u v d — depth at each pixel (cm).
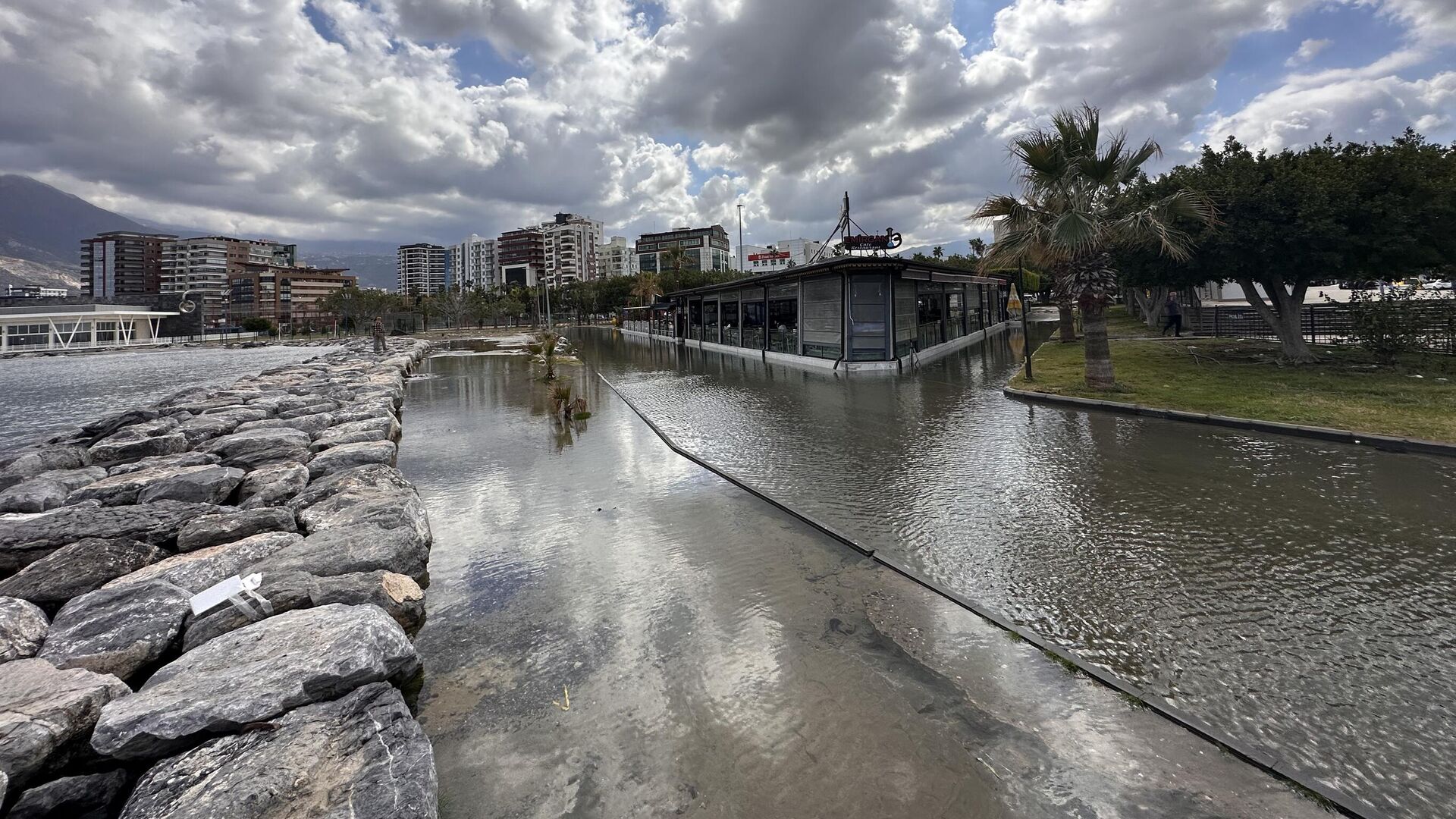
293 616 350
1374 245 1130
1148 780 253
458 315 8219
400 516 545
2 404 1897
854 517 579
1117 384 1205
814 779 261
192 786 237
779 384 1647
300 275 13738
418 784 241
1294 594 402
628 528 578
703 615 405
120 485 671
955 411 1129
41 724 264
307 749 258
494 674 346
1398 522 516
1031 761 266
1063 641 357
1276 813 235
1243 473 673
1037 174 1171
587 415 1210
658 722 301
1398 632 353
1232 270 1326
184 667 306
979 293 3362
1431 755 259
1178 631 363
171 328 8862
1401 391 1027
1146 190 1441
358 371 2161
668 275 6769
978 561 470
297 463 786
